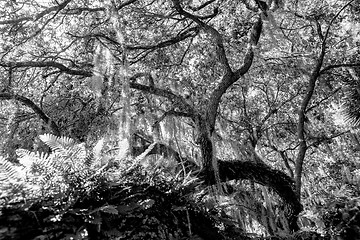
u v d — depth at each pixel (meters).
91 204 2.78
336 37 10.36
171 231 3.16
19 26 6.53
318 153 11.67
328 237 5.39
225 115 10.08
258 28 7.22
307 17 9.51
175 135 5.75
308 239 5.46
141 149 5.87
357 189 6.28
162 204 3.24
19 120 7.17
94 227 2.65
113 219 2.81
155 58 8.26
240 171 5.95
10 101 7.07
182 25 8.88
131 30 8.01
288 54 9.09
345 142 10.80
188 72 8.39
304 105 8.49
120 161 3.24
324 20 9.77
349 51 10.26
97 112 6.57
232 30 8.63
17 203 2.47
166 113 6.13
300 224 6.71
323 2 9.83
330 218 5.68
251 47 6.82
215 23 8.78
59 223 2.53
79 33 7.74
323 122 10.55
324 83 10.06
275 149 9.98
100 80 5.65
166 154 5.87
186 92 7.47
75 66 7.38
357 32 9.66
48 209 2.52
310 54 8.97
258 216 6.46
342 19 9.85
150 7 8.41
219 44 6.64
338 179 10.16
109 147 4.19
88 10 7.00
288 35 9.64
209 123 5.72
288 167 9.75
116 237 2.72
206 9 8.91
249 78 9.04
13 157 6.59
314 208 6.02
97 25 7.07
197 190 4.32
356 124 8.26
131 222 2.91
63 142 3.00
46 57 6.95
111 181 2.93
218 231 3.85
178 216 3.36
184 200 3.48
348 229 5.37
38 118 7.19
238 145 7.20
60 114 7.68
